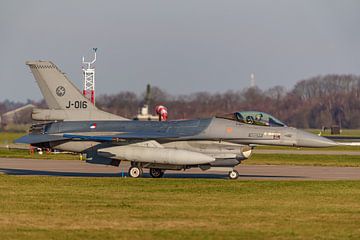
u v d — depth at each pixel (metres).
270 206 69.25
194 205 69.69
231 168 104.38
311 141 105.31
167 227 56.72
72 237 52.34
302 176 110.75
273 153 181.25
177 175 112.50
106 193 80.31
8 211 65.00
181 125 106.81
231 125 105.62
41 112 110.94
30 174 113.00
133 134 105.19
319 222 59.59
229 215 63.12
